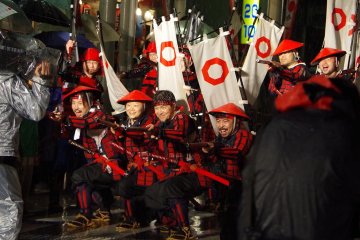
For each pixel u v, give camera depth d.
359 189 3.83
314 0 15.17
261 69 8.63
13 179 6.14
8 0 7.73
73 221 7.94
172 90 8.39
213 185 7.38
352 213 3.91
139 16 13.77
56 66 6.24
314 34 15.23
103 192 8.33
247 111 8.11
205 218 8.71
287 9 13.00
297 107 4.05
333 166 3.79
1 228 6.04
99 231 7.74
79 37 9.46
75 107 7.73
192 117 8.27
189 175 7.14
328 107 3.97
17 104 6.08
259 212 3.94
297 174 3.82
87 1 13.15
